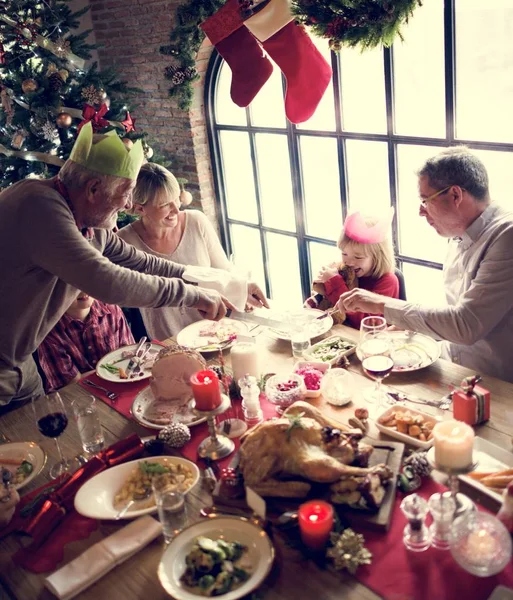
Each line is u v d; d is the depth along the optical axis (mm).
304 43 2412
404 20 2182
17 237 1969
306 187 4000
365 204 3717
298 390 1825
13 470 1716
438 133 3234
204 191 4484
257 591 1257
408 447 1608
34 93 3316
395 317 2082
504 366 2109
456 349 2227
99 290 1950
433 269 3547
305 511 1322
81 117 3543
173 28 3971
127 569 1354
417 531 1318
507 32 2914
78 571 1334
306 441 1451
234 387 1920
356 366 2041
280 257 4434
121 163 1979
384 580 1247
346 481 1390
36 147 3531
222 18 2443
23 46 3490
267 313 2492
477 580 1222
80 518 1514
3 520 1510
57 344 2516
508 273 1937
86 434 1747
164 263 2434
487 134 3033
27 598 1318
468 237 2084
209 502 1515
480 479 1437
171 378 1897
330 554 1293
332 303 2518
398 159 3438
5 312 2072
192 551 1305
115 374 2139
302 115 2521
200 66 4059
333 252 4051
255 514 1439
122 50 4457
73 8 4496
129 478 1568
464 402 1636
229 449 1663
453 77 3029
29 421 1954
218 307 2119
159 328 2781
